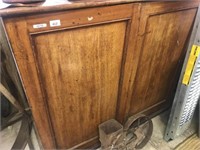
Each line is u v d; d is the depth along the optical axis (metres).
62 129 1.00
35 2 0.62
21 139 1.28
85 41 0.77
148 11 0.86
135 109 1.34
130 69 1.02
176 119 1.20
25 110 1.42
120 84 1.05
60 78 0.81
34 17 0.60
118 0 0.73
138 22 0.86
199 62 0.97
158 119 1.53
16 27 0.59
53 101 0.86
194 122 1.50
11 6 0.58
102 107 1.09
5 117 1.50
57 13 0.63
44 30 0.65
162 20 0.98
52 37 0.68
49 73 0.77
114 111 1.18
